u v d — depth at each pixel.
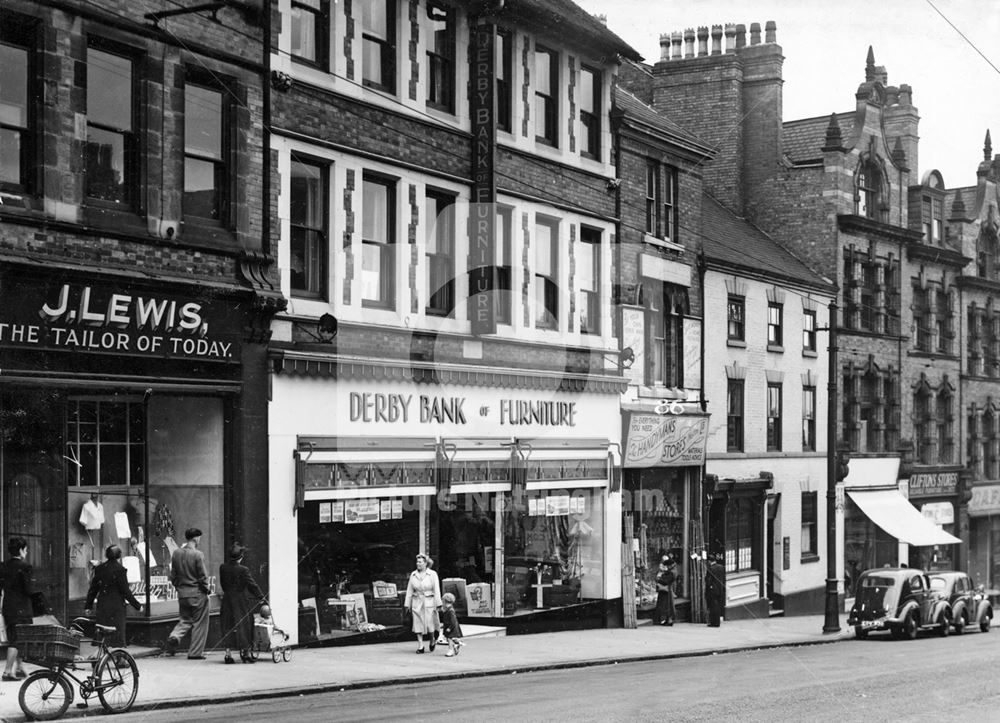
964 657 18.17
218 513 15.50
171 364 14.91
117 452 15.12
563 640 19.03
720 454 26.61
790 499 29.88
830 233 32.53
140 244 14.57
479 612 18.17
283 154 16.39
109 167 14.55
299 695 12.34
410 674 14.01
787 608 29.53
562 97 21.03
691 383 23.78
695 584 24.62
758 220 33.38
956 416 39.22
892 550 35.41
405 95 18.03
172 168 15.05
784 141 35.06
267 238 16.09
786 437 29.81
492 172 18.88
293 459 16.11
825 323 31.86
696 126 33.75
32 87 13.64
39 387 13.47
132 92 14.81
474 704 11.21
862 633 24.70
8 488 13.44
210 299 15.27
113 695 10.88
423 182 18.23
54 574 13.67
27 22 13.60
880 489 34.62
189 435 15.62
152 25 14.79
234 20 15.90
